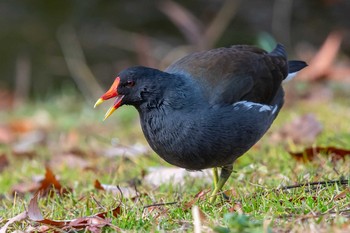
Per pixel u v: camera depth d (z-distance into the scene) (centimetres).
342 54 1886
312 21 2059
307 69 1733
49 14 2044
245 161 1073
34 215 783
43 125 1570
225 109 860
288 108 1495
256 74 917
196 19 1930
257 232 661
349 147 1088
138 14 2059
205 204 820
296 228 684
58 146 1387
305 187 848
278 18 2027
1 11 2039
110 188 980
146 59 1862
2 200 973
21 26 2000
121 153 1235
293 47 1955
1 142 1453
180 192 936
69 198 944
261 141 1209
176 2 2056
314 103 1505
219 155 869
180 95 852
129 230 749
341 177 884
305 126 1209
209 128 848
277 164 1027
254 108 880
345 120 1304
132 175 1084
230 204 819
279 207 765
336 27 2031
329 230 661
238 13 2048
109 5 2078
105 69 1900
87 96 1795
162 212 797
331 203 768
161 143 870
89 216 789
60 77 1886
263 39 1638
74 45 1927
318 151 1023
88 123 1576
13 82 1875
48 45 1955
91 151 1286
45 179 985
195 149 855
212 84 870
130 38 1975
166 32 2011
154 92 853
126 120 1582
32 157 1295
